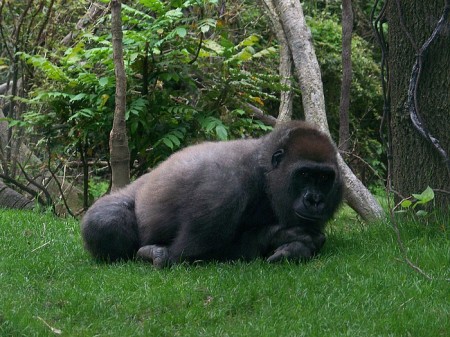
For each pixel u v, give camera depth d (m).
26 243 8.91
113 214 8.05
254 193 7.57
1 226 9.77
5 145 13.84
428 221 8.41
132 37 10.82
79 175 13.56
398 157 8.71
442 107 8.30
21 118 13.25
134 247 8.20
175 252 7.69
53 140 11.92
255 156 7.66
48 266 7.88
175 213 7.79
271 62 15.19
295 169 7.30
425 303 6.42
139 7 12.81
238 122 11.75
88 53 11.09
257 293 6.69
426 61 8.32
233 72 11.34
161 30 10.98
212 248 7.62
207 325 6.27
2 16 13.80
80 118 11.40
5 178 12.69
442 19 7.89
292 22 10.53
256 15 15.22
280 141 7.50
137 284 7.08
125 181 10.17
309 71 10.38
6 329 5.99
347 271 7.18
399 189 8.72
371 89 17.00
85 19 13.93
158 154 11.58
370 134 17.44
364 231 8.66
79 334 6.12
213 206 7.43
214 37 13.12
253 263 7.48
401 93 8.59
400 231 8.23
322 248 8.02
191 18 11.20
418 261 7.35
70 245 8.94
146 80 11.37
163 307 6.56
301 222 7.56
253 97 12.07
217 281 6.96
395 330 5.95
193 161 7.84
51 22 13.29
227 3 14.33
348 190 9.72
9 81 14.22
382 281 6.87
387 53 9.15
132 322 6.38
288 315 6.32
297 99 16.67
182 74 11.38
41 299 6.82
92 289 7.05
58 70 11.10
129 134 11.48
